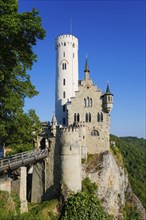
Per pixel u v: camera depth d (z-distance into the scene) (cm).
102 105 8062
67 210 3866
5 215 2891
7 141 5503
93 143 8006
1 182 4847
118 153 9269
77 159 7106
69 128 7144
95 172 7594
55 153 7319
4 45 3519
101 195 7425
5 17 3250
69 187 6925
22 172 5631
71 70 9300
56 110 9244
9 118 5106
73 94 9269
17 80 4644
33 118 6034
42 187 7381
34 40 3738
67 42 9312
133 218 8175
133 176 15975
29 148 7169
